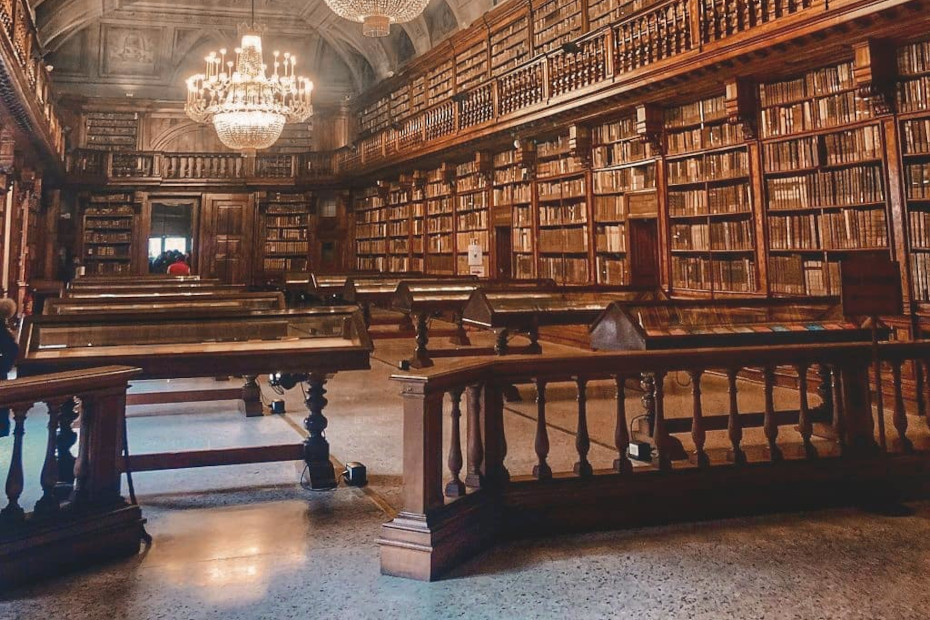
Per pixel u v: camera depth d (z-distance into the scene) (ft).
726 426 13.10
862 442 10.99
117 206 57.26
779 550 8.84
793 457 10.81
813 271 20.08
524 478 9.65
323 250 60.23
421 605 7.29
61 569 7.98
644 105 25.07
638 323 13.10
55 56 55.77
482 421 9.39
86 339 10.84
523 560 8.53
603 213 29.17
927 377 11.57
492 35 39.29
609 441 14.42
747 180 22.47
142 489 11.44
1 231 32.04
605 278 29.01
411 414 8.31
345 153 55.21
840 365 11.07
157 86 59.36
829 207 19.56
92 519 8.37
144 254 57.26
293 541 9.13
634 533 9.52
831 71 19.65
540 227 33.55
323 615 7.06
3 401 7.52
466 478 9.39
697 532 9.56
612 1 29.55
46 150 38.47
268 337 11.94
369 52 57.52
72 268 55.16
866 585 7.74
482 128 33.78
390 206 51.34
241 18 55.62
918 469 11.14
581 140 29.37
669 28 22.58
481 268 35.78
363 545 9.01
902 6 15.80
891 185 17.83
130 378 9.13
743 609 7.18
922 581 7.84
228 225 59.26
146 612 7.07
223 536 9.30
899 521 9.96
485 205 38.11
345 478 11.94
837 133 19.45
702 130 24.21
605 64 25.48
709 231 23.90
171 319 11.62
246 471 12.57
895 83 17.78
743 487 10.33
